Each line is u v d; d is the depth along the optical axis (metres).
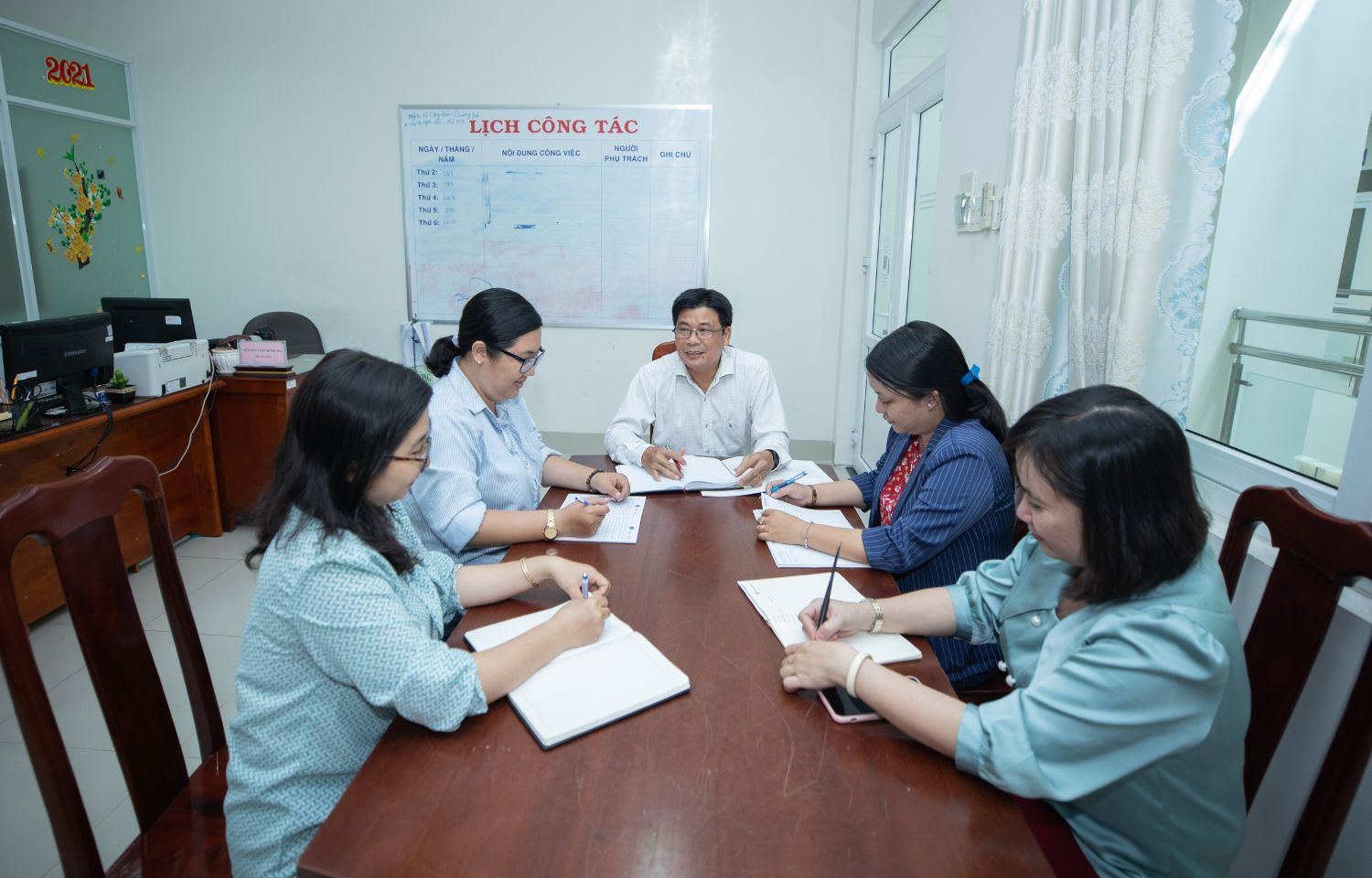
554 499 1.85
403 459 0.96
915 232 3.53
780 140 4.19
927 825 0.80
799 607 1.25
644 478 1.95
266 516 0.96
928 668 1.09
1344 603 1.12
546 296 4.43
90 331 2.73
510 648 1.01
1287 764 1.21
